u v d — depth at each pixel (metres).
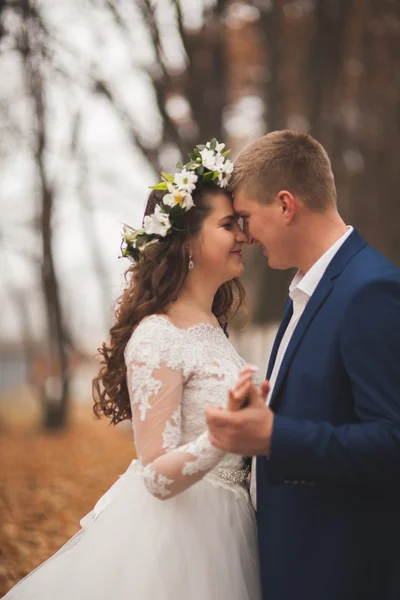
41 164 11.35
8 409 16.59
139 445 2.48
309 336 2.41
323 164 2.55
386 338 2.23
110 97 10.10
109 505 2.69
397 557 2.33
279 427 2.19
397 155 13.18
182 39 9.53
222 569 2.53
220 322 3.14
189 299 2.79
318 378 2.35
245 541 2.63
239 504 2.67
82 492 7.43
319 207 2.53
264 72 11.93
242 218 2.72
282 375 2.45
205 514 2.59
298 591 2.37
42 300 13.71
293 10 10.94
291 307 2.81
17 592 2.68
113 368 2.79
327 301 2.41
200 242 2.73
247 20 11.02
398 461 2.15
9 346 17.77
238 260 2.79
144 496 2.63
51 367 13.67
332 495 2.37
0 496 7.06
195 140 10.00
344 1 10.70
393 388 2.21
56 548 5.29
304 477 2.21
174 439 2.46
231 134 13.02
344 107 12.48
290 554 2.40
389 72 12.34
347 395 2.33
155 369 2.49
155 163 10.57
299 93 11.77
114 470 8.96
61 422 13.67
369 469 2.16
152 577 2.48
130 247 2.82
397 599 2.30
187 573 2.50
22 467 9.16
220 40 9.93
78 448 11.14
